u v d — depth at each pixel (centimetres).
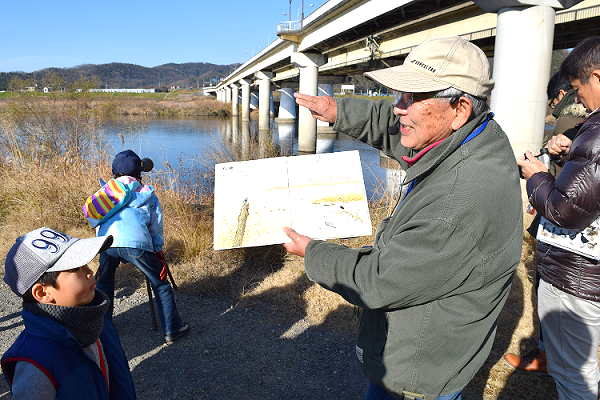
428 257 121
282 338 341
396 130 186
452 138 132
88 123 924
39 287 130
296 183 226
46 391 120
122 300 408
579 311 199
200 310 387
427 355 136
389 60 2053
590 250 190
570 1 727
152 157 1336
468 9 1289
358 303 132
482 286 129
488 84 133
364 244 489
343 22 1945
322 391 280
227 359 313
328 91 3950
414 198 139
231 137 952
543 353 286
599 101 180
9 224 568
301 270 452
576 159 164
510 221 128
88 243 138
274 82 5066
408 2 1341
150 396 274
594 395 205
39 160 787
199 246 494
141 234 313
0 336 341
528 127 748
